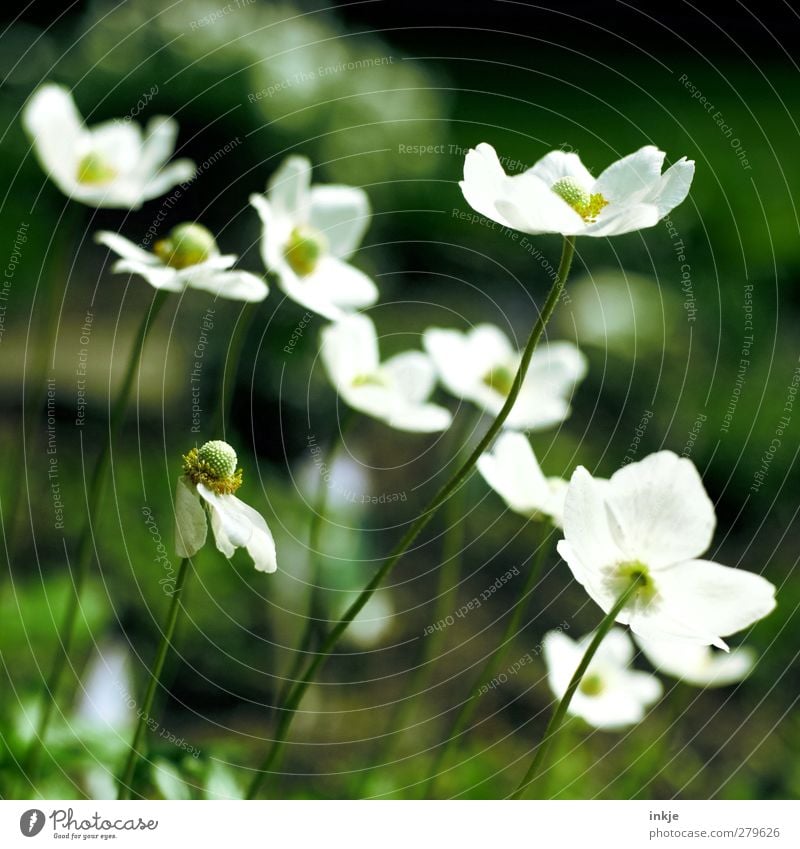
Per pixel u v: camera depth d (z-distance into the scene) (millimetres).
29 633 1047
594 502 810
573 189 840
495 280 1826
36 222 1826
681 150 2514
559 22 3246
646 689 964
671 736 1176
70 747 925
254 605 1172
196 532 819
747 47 3289
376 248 1731
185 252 886
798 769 1156
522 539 1507
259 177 1642
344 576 1195
